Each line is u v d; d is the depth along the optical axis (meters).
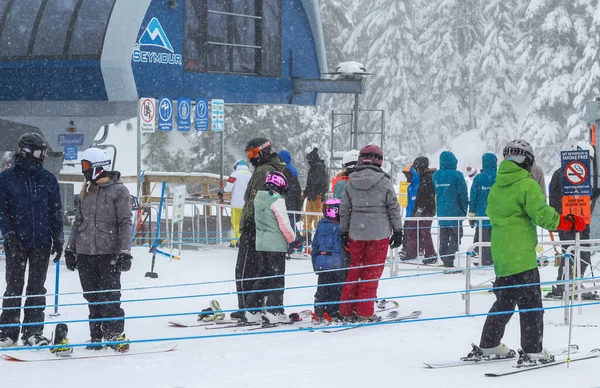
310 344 17.23
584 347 16.31
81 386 13.66
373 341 17.44
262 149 20.17
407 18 116.06
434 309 21.31
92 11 33.53
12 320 16.98
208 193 40.94
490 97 111.50
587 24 109.06
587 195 15.55
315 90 44.47
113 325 16.77
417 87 117.06
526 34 112.50
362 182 19.30
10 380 14.19
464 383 13.41
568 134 104.19
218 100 39.62
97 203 16.67
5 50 34.91
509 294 14.75
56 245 17.11
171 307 22.33
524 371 14.20
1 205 16.69
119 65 33.34
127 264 16.55
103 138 41.25
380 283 26.25
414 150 112.69
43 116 34.78
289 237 19.52
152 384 13.72
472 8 116.62
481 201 28.78
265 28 42.62
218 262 31.00
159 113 37.06
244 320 19.77
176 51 37.81
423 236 29.94
